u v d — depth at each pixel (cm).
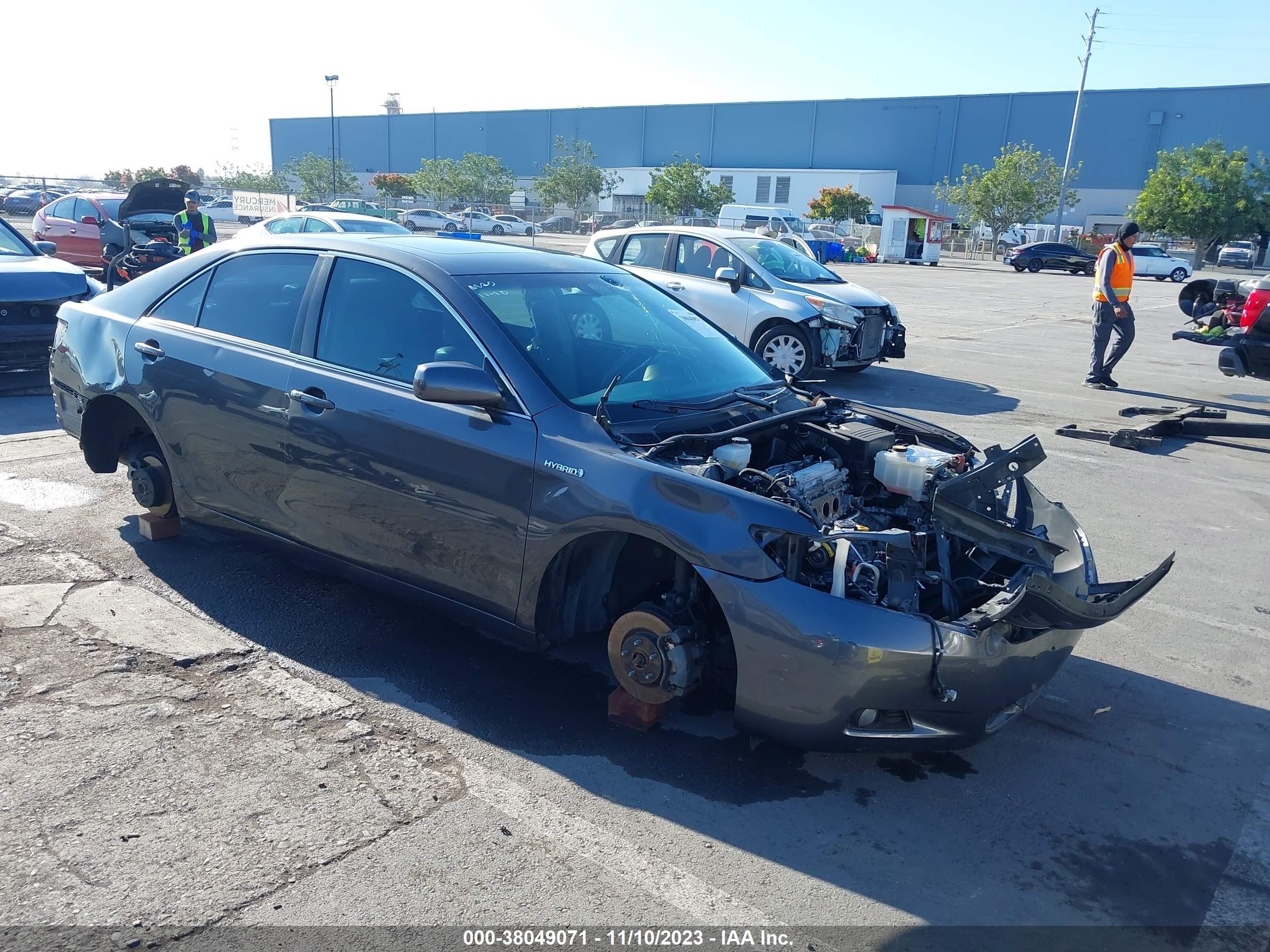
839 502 376
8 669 384
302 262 434
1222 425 861
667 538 321
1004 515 378
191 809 306
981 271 4172
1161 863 306
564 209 6244
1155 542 606
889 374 1205
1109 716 397
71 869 276
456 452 363
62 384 522
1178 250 5416
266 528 439
